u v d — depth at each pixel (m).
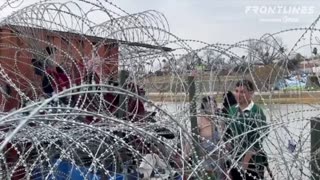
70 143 2.68
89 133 2.75
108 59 4.86
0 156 2.55
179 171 2.76
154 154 2.91
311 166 3.14
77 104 3.12
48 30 4.59
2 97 4.21
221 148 2.98
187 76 4.10
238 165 3.09
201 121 3.53
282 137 3.15
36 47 4.74
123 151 3.04
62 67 4.40
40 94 4.54
